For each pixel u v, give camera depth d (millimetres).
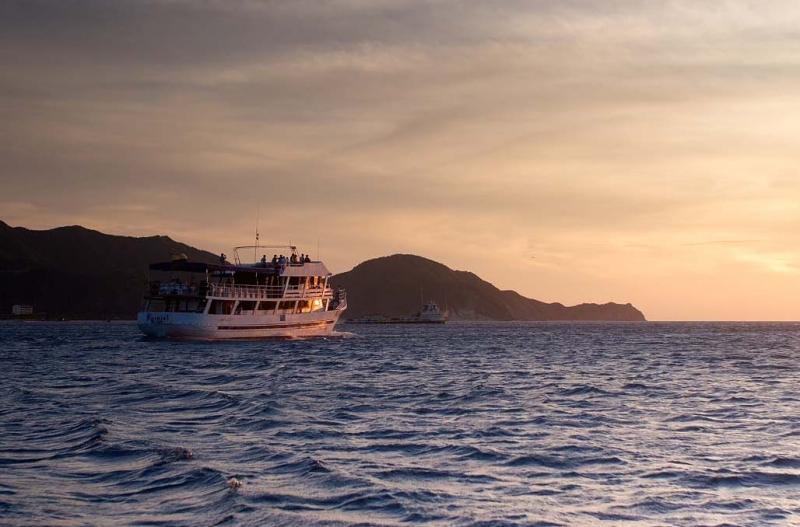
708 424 31141
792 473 21469
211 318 91500
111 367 61844
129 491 18953
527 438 27203
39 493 18719
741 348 111875
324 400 38719
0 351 89125
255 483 19641
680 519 17141
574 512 17578
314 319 102875
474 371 61719
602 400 40156
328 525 16297
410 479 20469
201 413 33219
